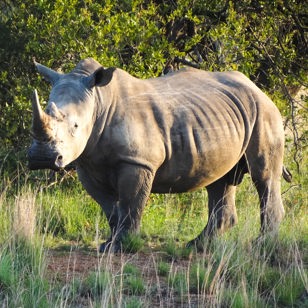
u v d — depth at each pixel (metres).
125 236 29.66
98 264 25.06
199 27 42.38
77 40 38.50
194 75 32.34
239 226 31.95
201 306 22.80
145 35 38.41
